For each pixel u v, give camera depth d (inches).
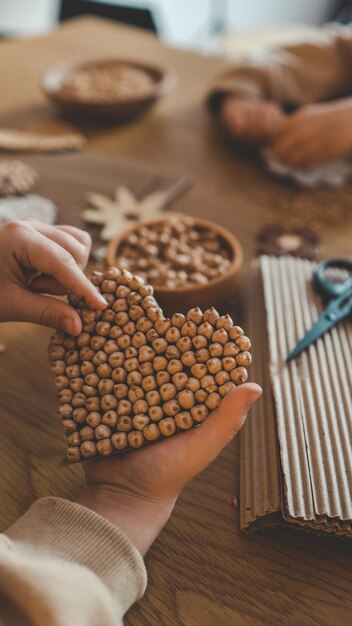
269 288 21.7
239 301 23.1
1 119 35.7
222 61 44.2
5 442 19.2
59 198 28.5
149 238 22.4
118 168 31.1
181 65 43.3
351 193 29.5
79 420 16.9
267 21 118.7
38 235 18.4
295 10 123.0
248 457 18.2
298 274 22.6
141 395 16.6
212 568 16.5
